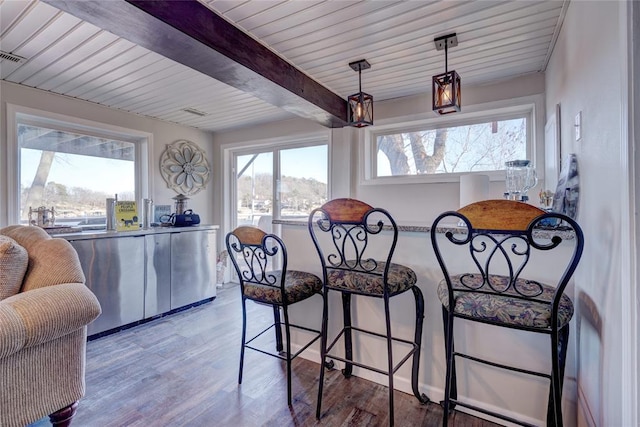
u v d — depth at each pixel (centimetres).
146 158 373
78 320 146
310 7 169
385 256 200
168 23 147
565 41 180
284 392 193
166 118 380
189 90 291
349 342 205
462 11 174
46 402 144
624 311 95
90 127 324
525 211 111
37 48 214
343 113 306
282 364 226
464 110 279
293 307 240
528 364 159
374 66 240
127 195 366
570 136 172
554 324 113
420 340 179
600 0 122
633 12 92
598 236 124
